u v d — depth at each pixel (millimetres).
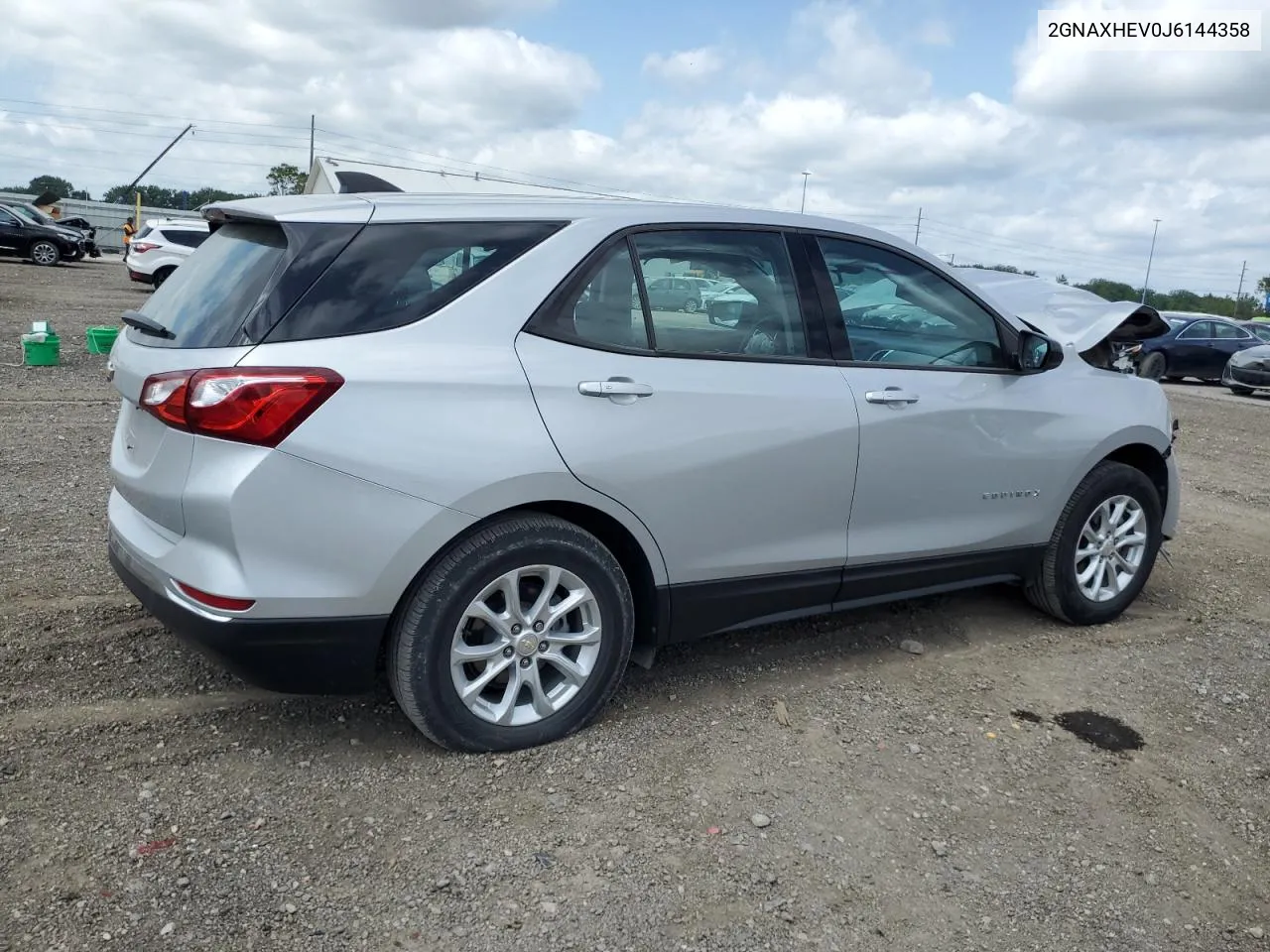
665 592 3572
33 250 29891
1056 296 5488
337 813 2947
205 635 2926
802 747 3498
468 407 3080
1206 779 3465
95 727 3348
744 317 3730
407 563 3027
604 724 3568
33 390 9594
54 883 2564
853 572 4020
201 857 2709
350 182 10445
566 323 3320
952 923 2645
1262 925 2732
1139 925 2693
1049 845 3021
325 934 2455
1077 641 4676
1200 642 4762
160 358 3021
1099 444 4633
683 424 3459
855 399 3881
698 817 3031
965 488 4250
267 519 2867
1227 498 8297
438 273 3186
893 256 4207
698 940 2516
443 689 3164
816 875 2799
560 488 3225
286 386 2854
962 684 4109
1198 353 20750
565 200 3574
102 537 5246
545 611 3309
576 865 2773
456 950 2432
